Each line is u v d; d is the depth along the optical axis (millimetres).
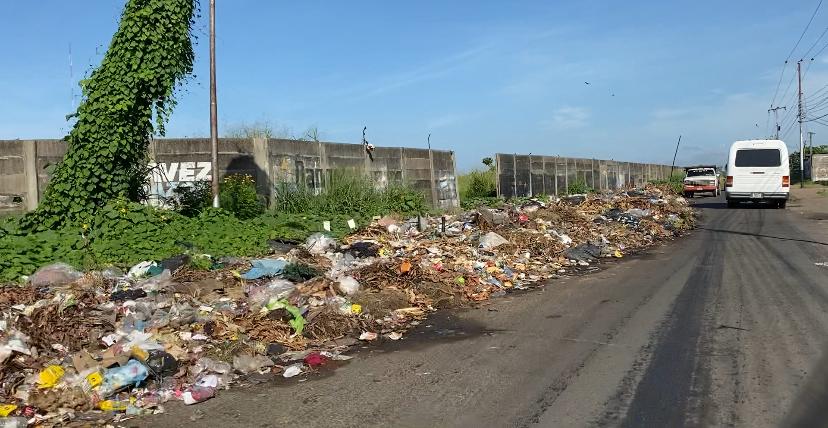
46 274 9414
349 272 10258
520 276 11648
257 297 8695
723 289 9938
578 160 38562
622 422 4773
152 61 12703
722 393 5320
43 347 6363
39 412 5145
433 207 23281
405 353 6828
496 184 28047
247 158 17719
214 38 14609
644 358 6363
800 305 8609
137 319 7402
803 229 19141
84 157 12250
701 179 42969
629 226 18375
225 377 6051
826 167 65625
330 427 4828
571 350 6734
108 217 12094
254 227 13672
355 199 18609
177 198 16469
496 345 7031
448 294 9602
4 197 15891
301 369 6324
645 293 9820
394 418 4973
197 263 10484
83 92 12445
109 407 5273
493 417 4941
